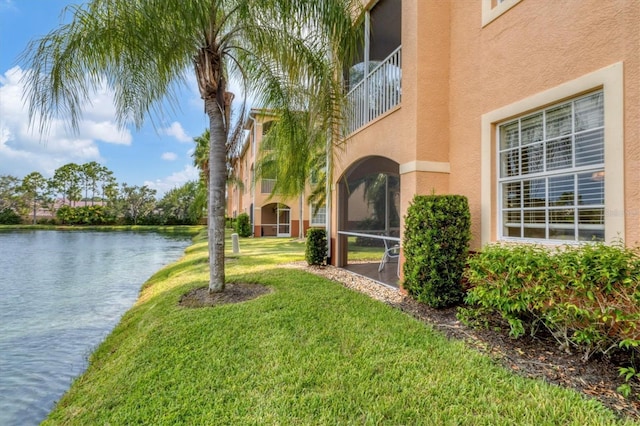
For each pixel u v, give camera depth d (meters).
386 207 10.52
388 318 5.19
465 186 6.17
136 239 34.53
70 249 24.36
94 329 7.20
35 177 54.69
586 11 4.09
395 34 9.16
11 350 6.07
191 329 4.84
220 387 3.34
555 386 3.10
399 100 7.34
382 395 3.08
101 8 5.32
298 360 3.82
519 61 5.03
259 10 6.07
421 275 5.70
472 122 6.01
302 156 8.55
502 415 2.72
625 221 3.66
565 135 4.49
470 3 6.09
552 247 4.28
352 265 10.88
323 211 28.95
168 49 5.90
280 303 5.99
